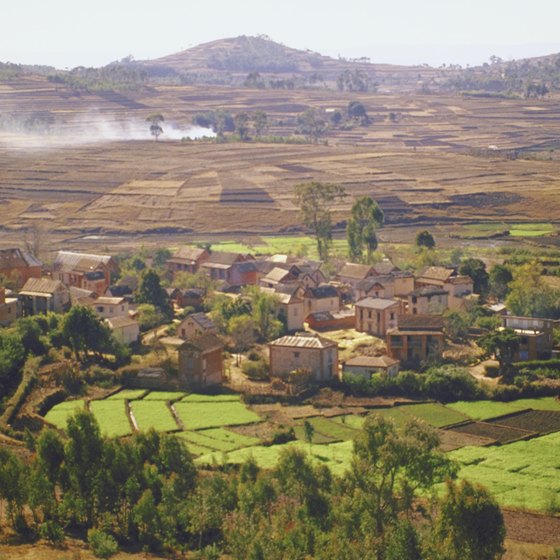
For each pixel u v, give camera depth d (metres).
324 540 144.50
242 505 156.88
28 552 143.00
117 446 165.75
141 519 153.12
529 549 153.50
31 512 163.50
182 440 198.75
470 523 141.62
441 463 158.75
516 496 176.88
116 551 147.12
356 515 152.88
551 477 187.75
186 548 152.12
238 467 187.38
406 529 144.88
